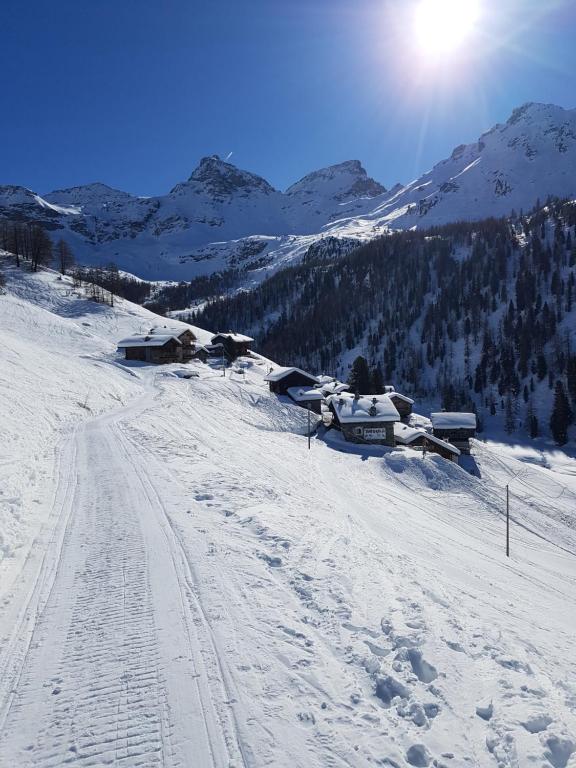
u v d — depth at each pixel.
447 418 61.97
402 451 51.59
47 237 120.25
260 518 14.27
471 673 7.12
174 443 26.55
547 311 154.00
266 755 5.51
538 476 54.06
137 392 52.94
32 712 6.26
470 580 16.67
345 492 33.41
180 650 7.53
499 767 5.35
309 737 5.78
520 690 6.75
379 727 5.95
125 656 7.39
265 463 33.47
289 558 11.41
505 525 37.47
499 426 122.12
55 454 22.27
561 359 136.38
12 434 22.72
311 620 8.52
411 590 10.75
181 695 6.52
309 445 50.16
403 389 150.25
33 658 7.38
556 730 5.83
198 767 5.38
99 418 35.03
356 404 57.81
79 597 9.27
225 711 6.22
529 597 16.72
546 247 192.50
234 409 56.72
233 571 10.43
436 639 8.05
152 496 15.99
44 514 14.16
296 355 184.62
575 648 10.03
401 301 193.88
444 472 46.47
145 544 11.90
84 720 6.11
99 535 12.54
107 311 99.69
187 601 9.08
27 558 11.10
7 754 5.59
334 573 10.73
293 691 6.60
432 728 5.92
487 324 164.38
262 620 8.44
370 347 174.00
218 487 17.55
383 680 6.82
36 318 77.81
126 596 9.30
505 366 140.62
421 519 31.77
